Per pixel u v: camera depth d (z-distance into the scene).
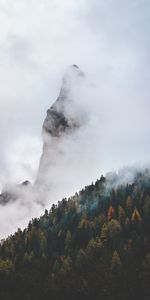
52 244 145.88
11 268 134.25
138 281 110.31
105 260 121.44
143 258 119.69
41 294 121.62
